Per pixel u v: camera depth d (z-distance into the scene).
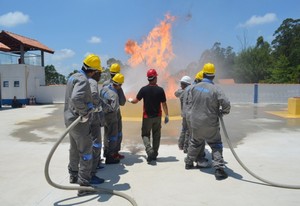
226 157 6.13
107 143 5.65
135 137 8.45
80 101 3.93
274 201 3.91
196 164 5.61
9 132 9.61
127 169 5.34
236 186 4.45
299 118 13.14
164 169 5.32
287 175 4.94
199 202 3.90
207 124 4.82
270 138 8.28
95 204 3.87
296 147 7.11
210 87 4.86
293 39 58.75
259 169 5.27
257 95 23.06
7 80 23.28
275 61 51.03
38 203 3.92
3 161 5.93
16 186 4.53
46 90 24.66
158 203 3.89
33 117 14.04
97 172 5.17
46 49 26.28
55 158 6.11
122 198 4.05
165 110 5.88
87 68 4.50
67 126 4.30
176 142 7.76
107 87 5.62
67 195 4.18
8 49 20.39
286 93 22.91
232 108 18.61
